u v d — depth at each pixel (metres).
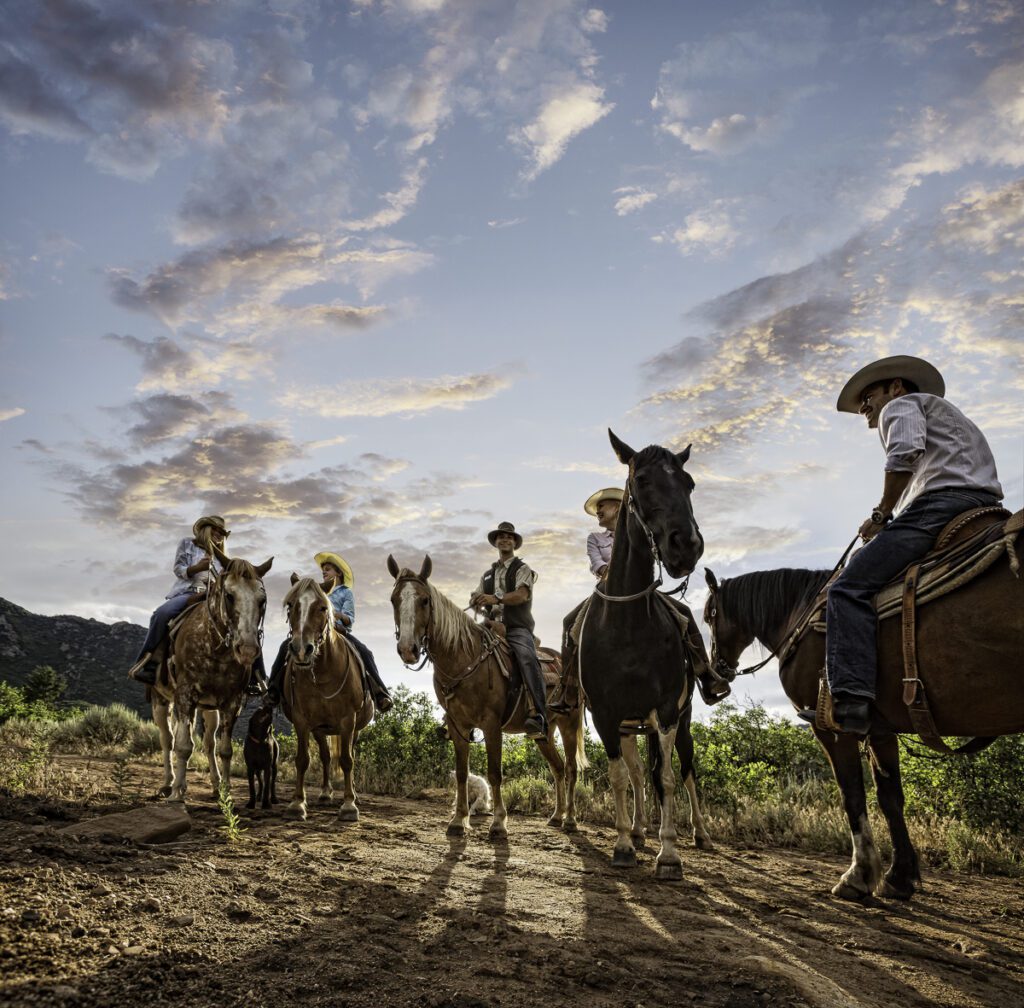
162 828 5.50
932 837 7.99
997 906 5.59
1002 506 4.33
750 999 3.29
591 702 6.46
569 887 5.38
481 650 7.92
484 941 3.86
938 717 4.20
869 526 4.86
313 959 3.33
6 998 2.59
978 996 3.66
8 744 13.74
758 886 5.90
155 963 3.03
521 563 8.83
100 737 16.78
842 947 4.29
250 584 7.85
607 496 8.13
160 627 8.73
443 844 7.04
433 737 13.92
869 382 5.36
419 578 7.93
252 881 4.48
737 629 6.76
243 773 12.84
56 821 6.02
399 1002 2.98
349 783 8.59
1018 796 8.23
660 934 4.26
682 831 8.79
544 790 11.16
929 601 4.18
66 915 3.37
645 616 6.24
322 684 8.37
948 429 4.64
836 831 8.02
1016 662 3.85
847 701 4.48
